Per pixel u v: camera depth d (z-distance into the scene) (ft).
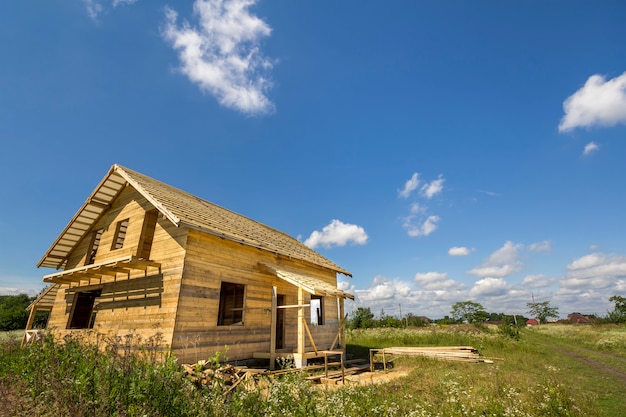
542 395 22.89
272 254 44.91
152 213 40.40
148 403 15.74
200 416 15.31
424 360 44.86
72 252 52.75
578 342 80.74
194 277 33.19
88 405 15.40
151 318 32.81
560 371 37.24
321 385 29.58
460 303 220.23
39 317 90.33
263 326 40.19
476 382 28.32
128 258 31.91
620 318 133.49
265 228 61.62
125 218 43.19
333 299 57.88
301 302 37.17
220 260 36.60
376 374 38.24
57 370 18.51
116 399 15.92
